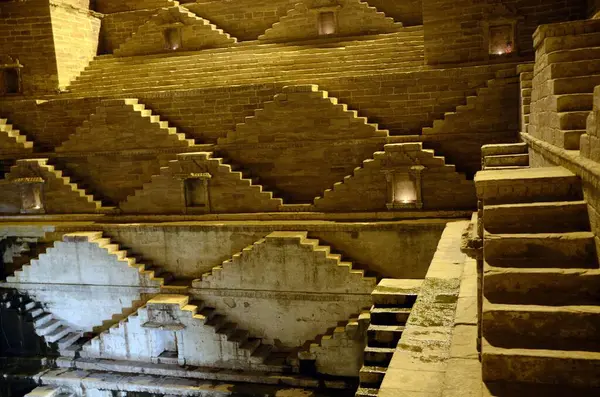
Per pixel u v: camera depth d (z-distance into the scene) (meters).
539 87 12.07
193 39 27.80
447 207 19.86
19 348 23.34
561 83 9.77
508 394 5.80
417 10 25.38
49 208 24.45
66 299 23.05
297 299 20.20
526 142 14.78
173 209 22.78
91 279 22.48
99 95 25.69
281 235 20.08
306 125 21.56
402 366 8.36
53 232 23.53
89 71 28.17
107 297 22.45
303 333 20.41
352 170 21.48
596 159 6.78
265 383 19.72
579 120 8.91
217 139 22.97
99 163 24.34
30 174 24.19
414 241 19.62
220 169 21.91
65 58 27.44
